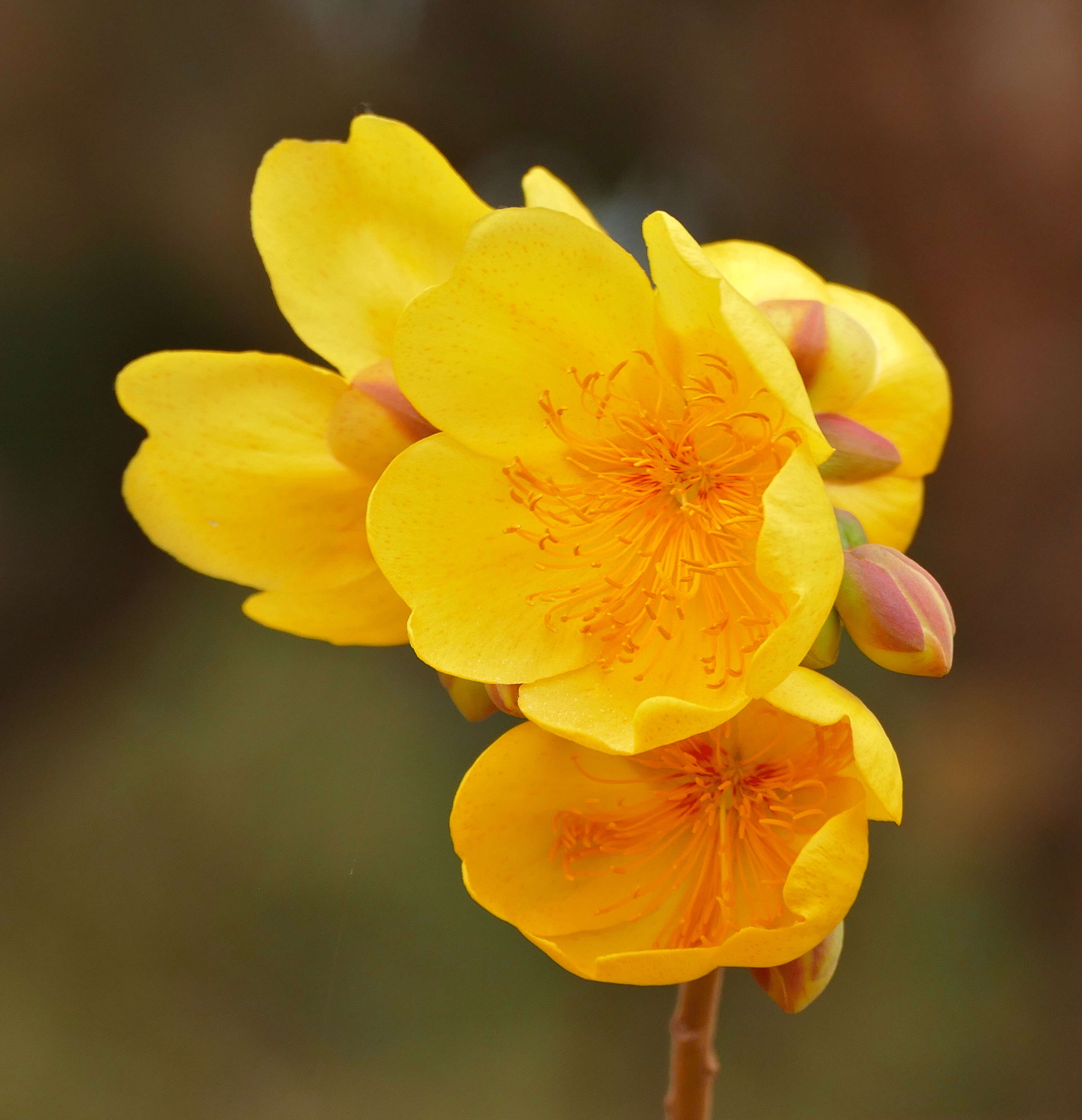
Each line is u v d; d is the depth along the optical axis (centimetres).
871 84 169
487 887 76
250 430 78
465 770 168
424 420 77
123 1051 146
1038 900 155
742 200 213
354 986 149
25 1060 143
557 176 228
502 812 76
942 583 171
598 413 76
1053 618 163
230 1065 144
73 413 224
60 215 217
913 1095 141
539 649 75
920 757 161
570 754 75
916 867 155
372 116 77
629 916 76
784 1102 141
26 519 221
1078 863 155
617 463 77
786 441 75
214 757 168
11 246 217
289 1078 143
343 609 79
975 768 161
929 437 78
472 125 225
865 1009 146
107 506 225
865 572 75
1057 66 160
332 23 223
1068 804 157
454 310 75
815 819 75
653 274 74
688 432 76
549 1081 144
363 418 77
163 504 78
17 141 214
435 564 75
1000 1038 145
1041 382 166
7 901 159
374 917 153
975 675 167
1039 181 163
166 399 78
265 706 174
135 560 223
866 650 75
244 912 155
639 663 75
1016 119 162
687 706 72
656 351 76
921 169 169
